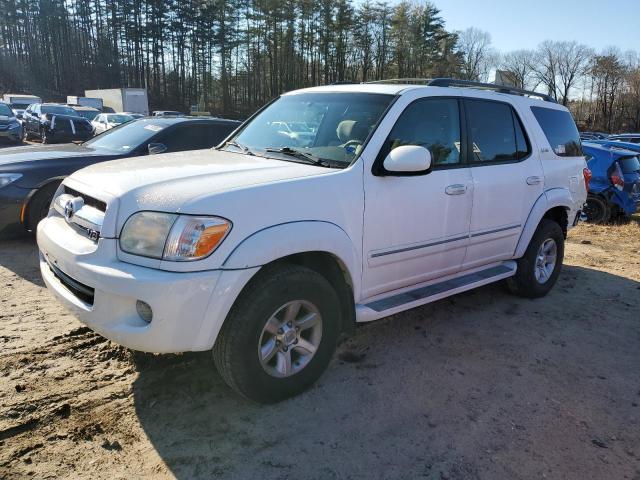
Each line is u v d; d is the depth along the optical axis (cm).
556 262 535
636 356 407
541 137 497
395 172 336
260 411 306
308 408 312
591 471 270
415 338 419
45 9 7462
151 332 262
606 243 840
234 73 7362
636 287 585
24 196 577
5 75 7638
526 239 478
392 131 358
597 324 468
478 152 427
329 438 286
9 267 526
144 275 260
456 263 418
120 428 284
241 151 397
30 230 591
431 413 314
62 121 2061
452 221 397
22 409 293
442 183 384
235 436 283
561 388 352
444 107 402
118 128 738
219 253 267
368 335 420
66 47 7631
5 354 352
